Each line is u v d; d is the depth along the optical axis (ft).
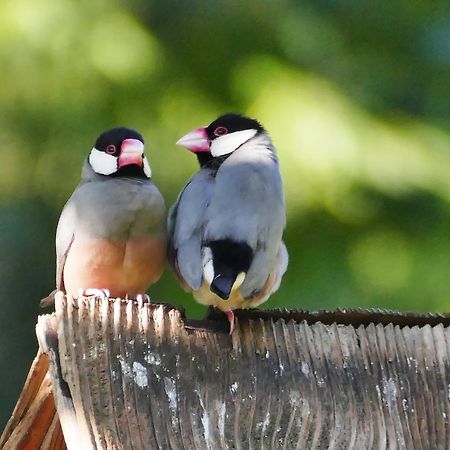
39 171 46.78
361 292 44.91
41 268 48.60
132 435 22.26
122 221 27.12
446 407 23.99
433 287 45.03
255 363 23.71
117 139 28.32
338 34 48.03
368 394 23.84
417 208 45.62
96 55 45.52
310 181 43.80
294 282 44.96
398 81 47.88
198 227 25.41
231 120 28.14
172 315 23.72
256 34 47.16
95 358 22.77
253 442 22.89
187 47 46.80
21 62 45.47
